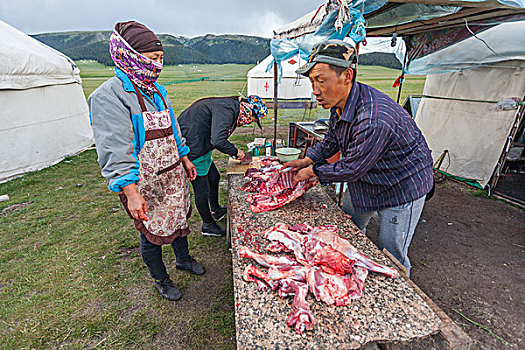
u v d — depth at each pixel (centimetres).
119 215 387
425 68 512
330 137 220
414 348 198
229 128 290
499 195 444
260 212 215
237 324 121
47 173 543
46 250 308
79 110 699
